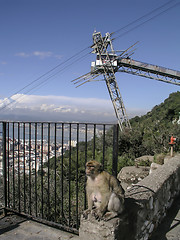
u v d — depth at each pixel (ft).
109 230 7.42
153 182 12.41
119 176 24.75
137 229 8.82
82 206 13.89
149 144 38.55
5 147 12.35
